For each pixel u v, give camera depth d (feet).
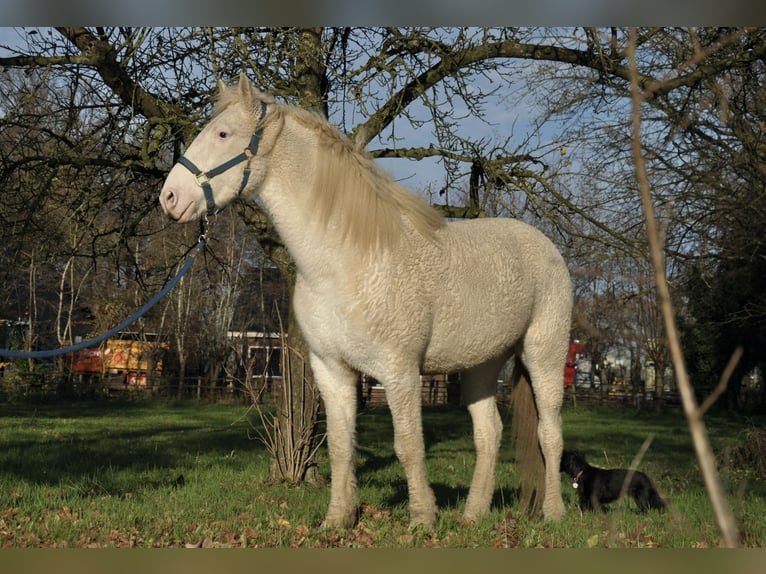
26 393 88.38
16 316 117.80
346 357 16.60
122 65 26.58
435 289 16.94
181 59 29.89
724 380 4.09
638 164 4.42
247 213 28.19
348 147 16.75
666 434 61.62
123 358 111.14
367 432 56.18
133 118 28.32
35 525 17.42
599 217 36.22
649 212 4.31
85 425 59.98
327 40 28.73
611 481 22.71
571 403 95.30
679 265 35.68
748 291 51.11
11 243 31.42
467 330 17.79
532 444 21.01
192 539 16.42
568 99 36.42
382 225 16.22
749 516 21.29
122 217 32.58
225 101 16.71
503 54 29.27
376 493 24.94
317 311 16.47
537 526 18.67
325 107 29.58
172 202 16.17
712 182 32.73
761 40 27.20
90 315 104.78
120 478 28.19
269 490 25.95
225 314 102.27
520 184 29.19
